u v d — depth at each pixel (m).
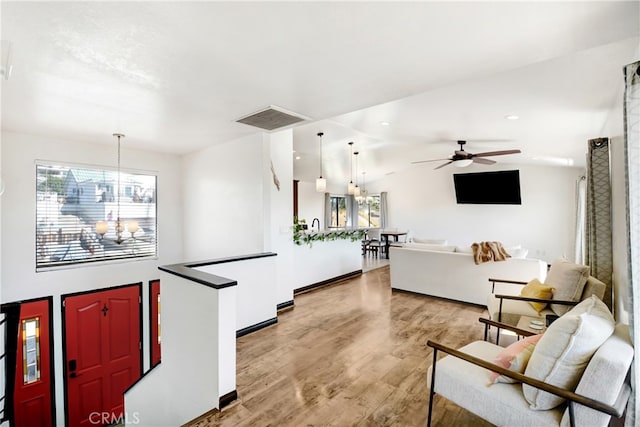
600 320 1.55
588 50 1.89
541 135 4.19
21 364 3.70
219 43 1.64
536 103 2.91
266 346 3.00
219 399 2.10
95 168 4.26
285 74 2.04
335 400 2.14
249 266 3.37
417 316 3.87
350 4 1.30
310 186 10.23
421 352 2.86
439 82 2.18
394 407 2.06
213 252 4.43
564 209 7.03
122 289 4.48
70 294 4.04
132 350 4.56
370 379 2.40
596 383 1.32
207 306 2.22
